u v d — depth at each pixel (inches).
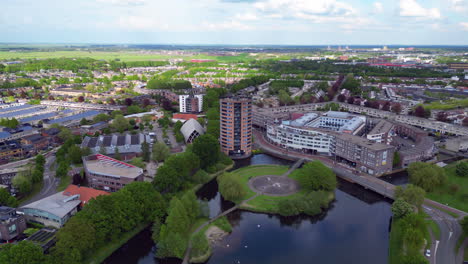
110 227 7618.1
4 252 6141.7
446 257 7111.2
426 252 7239.2
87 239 7037.4
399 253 7416.3
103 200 7854.3
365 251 7810.0
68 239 6742.1
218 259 7504.9
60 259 6501.0
